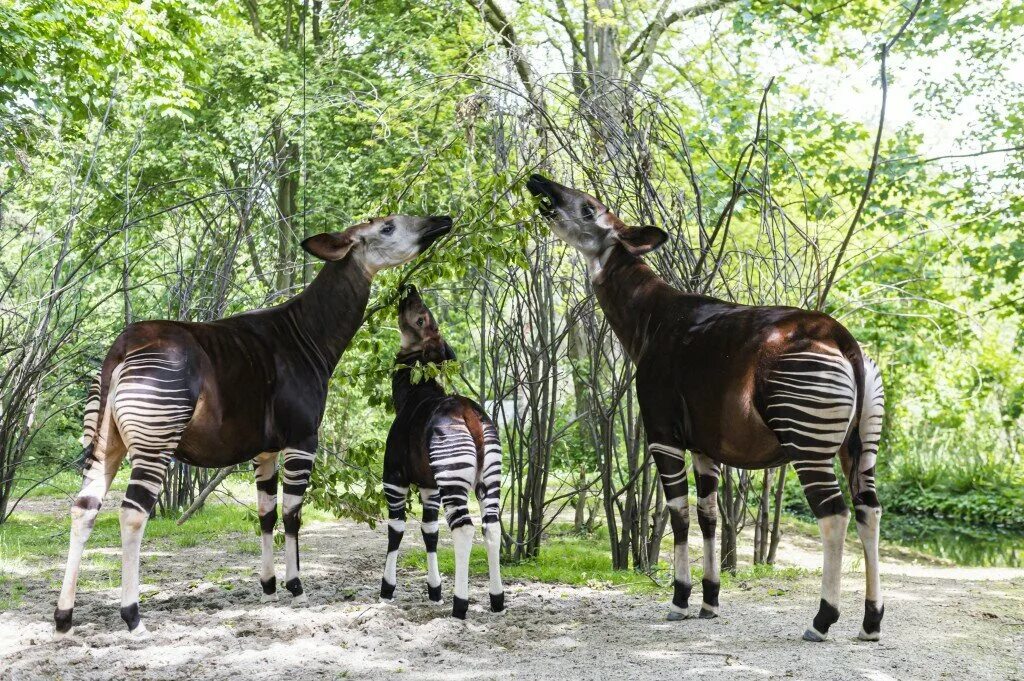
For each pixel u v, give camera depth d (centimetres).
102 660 336
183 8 1013
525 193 535
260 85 1234
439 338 466
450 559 591
